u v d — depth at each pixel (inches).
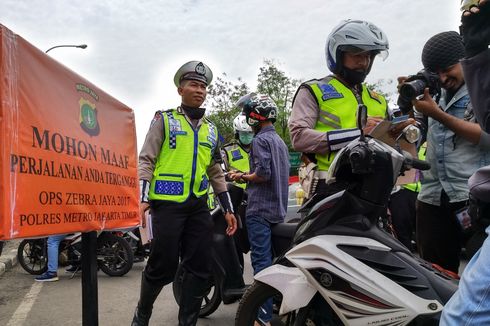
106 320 163.6
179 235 123.3
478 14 60.1
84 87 90.4
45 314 172.9
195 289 129.3
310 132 103.3
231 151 234.2
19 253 261.1
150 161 125.0
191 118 132.7
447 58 107.6
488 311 57.4
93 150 92.8
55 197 77.8
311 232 97.9
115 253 244.8
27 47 71.8
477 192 70.4
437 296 82.9
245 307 105.7
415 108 103.2
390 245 90.6
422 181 119.2
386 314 83.5
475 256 63.2
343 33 103.3
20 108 69.6
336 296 88.7
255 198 146.9
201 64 132.0
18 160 68.6
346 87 109.3
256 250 145.6
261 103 151.9
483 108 61.8
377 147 90.3
